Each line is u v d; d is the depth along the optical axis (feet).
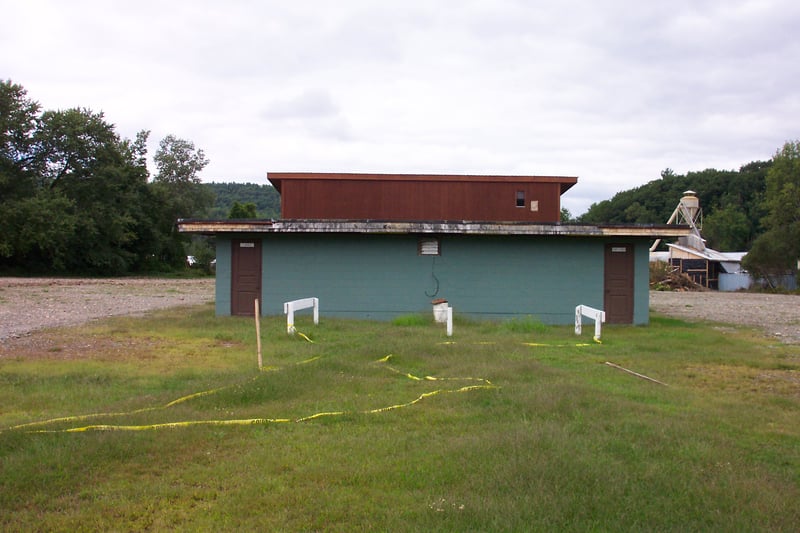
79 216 170.60
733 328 56.39
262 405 23.99
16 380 28.09
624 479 16.39
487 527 13.64
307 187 62.13
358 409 23.50
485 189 62.54
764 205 183.11
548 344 41.34
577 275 57.41
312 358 34.24
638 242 57.52
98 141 183.73
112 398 25.40
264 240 57.52
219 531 13.48
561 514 14.29
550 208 62.59
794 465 18.24
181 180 242.99
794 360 36.35
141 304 74.95
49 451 17.81
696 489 15.99
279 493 15.48
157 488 15.71
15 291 92.58
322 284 57.47
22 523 13.76
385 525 13.75
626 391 27.20
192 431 20.03
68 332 44.11
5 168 165.27
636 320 57.41
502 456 17.92
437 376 29.73
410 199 62.28
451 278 57.41
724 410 24.21
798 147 180.75
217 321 51.24
